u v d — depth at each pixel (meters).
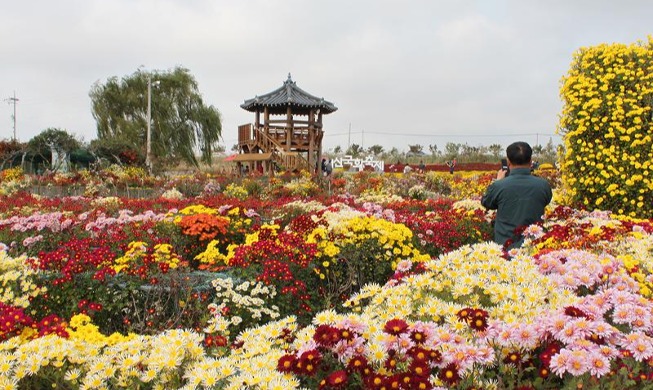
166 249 5.22
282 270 5.30
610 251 4.46
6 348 2.97
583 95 8.59
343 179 22.98
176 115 41.78
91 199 15.05
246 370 2.60
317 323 2.95
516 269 3.42
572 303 2.79
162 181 22.83
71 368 2.96
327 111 31.47
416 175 22.38
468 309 2.68
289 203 12.27
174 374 2.81
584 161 8.59
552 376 2.48
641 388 2.31
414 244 6.79
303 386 2.63
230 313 4.92
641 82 8.41
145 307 4.97
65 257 5.23
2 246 6.00
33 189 20.73
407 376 2.31
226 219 7.73
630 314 2.60
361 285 6.04
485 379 2.47
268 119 30.39
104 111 40.97
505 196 5.49
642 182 8.29
